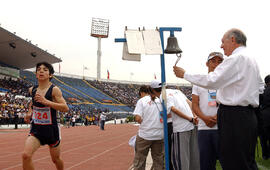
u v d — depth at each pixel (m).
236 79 2.95
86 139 16.12
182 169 4.38
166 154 3.83
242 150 2.91
